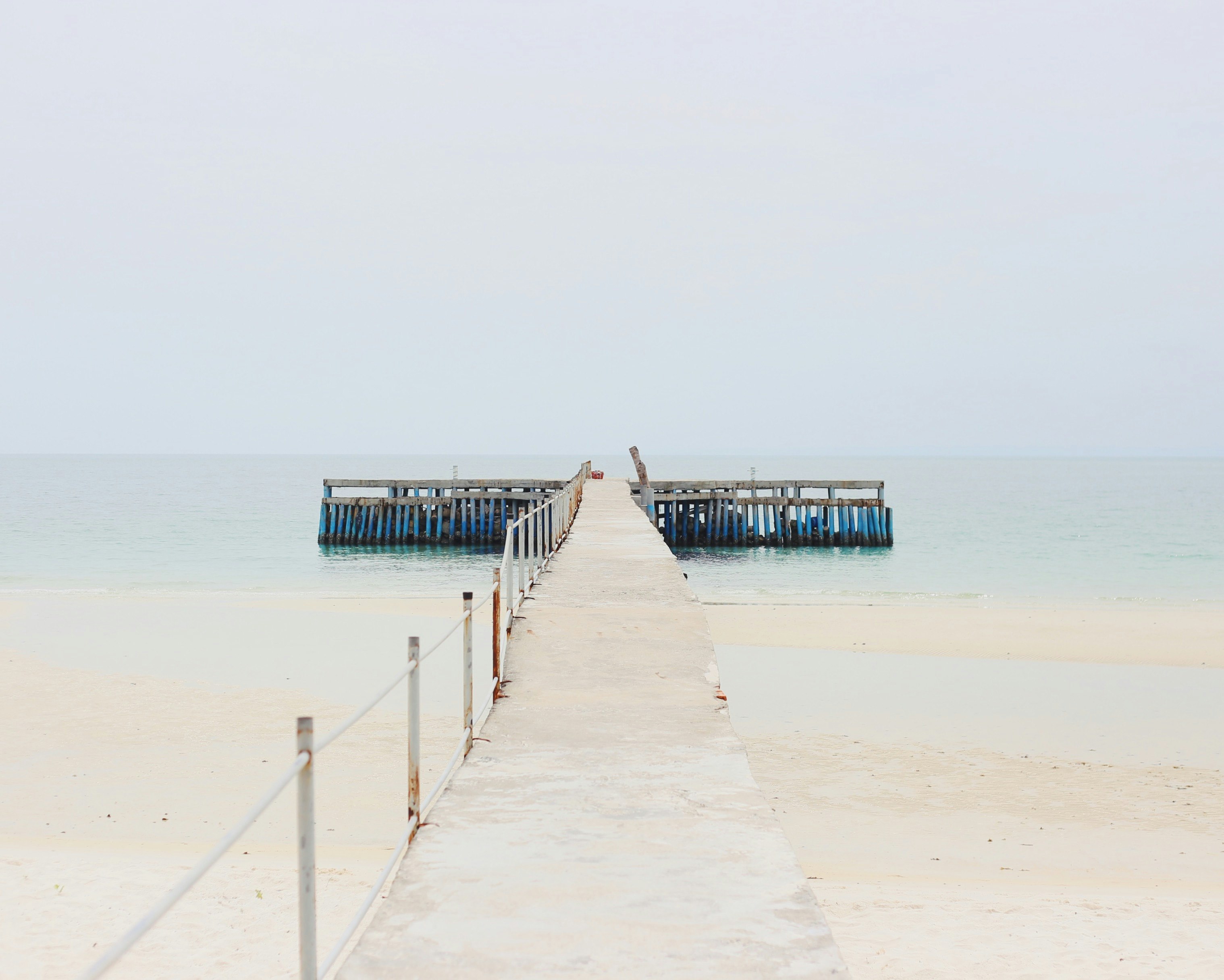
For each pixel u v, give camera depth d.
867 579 28.67
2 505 65.25
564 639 8.41
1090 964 5.89
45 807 9.20
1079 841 8.51
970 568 31.41
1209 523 51.72
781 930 3.48
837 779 10.06
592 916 3.58
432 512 36.56
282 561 33.12
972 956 5.98
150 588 26.72
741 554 35.16
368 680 14.10
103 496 77.69
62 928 6.46
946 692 13.64
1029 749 11.09
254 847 8.18
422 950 3.32
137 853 7.99
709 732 6.02
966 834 8.67
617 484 35.84
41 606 21.27
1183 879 7.71
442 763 10.27
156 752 10.79
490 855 4.15
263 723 11.91
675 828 4.47
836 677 14.59
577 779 5.16
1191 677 14.66
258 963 5.93
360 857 7.96
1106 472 176.88
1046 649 16.77
